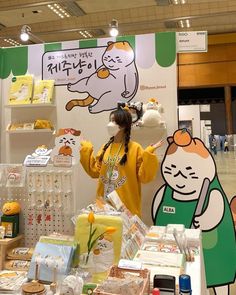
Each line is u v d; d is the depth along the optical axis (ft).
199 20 20.72
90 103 11.10
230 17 20.35
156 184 10.44
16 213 6.43
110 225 5.04
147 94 10.62
